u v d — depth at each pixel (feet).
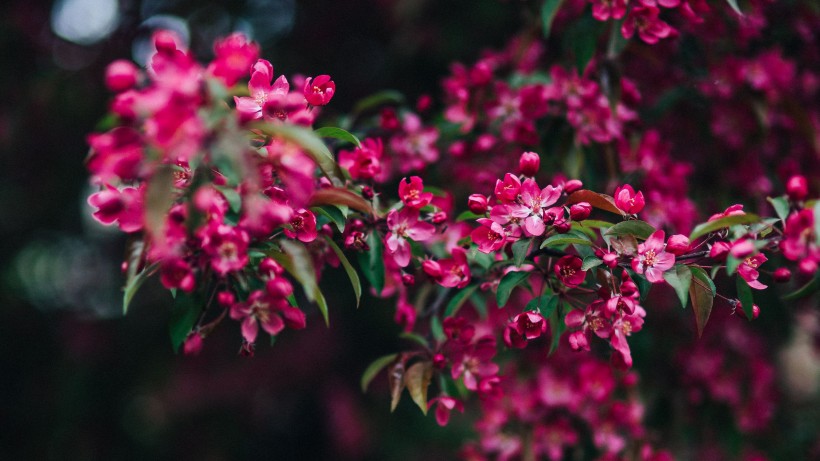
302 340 8.32
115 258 8.97
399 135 4.46
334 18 7.89
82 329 8.66
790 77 4.57
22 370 8.63
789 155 4.83
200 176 3.27
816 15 4.64
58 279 9.41
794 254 3.33
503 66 4.93
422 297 4.20
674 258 3.45
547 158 4.38
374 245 3.67
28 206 8.41
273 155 3.26
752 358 4.93
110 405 8.31
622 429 4.54
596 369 4.43
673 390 4.87
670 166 4.44
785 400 5.56
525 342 3.59
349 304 7.78
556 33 4.89
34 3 7.64
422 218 3.79
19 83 7.66
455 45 6.74
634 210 3.52
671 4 4.01
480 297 4.27
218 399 8.24
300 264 3.34
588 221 3.56
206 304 3.42
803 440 5.25
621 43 4.04
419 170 4.48
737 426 4.85
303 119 3.33
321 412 8.57
